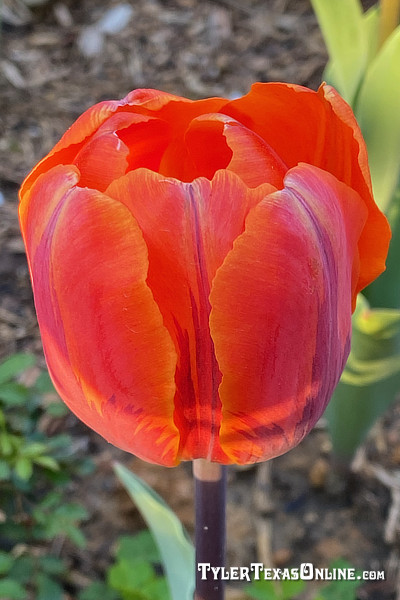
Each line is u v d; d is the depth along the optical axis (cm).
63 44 71
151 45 70
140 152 20
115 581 31
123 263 16
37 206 18
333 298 18
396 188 30
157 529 25
